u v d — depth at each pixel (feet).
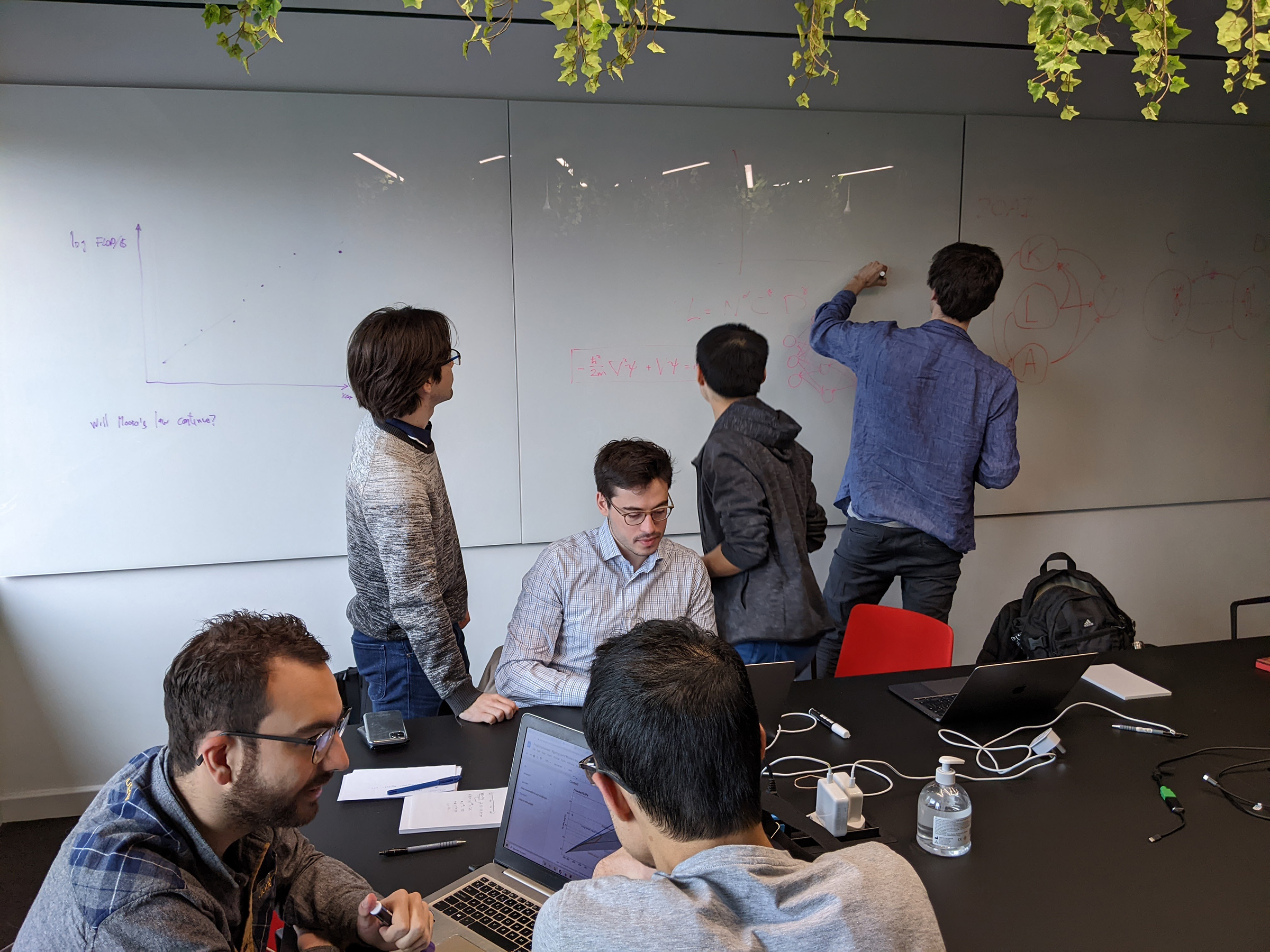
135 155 9.12
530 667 6.51
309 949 4.01
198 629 9.91
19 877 8.64
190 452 9.60
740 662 3.21
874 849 3.12
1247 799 5.39
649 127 10.21
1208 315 12.14
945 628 7.95
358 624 7.48
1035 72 11.11
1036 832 5.03
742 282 10.71
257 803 3.45
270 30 5.54
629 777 3.03
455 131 9.78
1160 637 12.79
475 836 4.93
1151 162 11.62
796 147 10.61
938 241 11.16
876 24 10.52
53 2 8.82
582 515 10.69
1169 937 4.12
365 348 6.57
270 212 9.47
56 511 9.37
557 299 10.26
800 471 8.20
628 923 2.75
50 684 9.65
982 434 9.63
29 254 9.02
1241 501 12.77
